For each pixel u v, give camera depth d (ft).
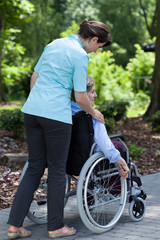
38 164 10.28
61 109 9.85
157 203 13.33
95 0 128.06
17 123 28.30
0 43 64.28
